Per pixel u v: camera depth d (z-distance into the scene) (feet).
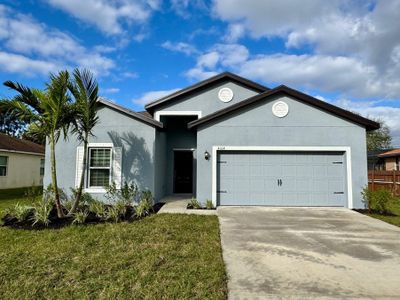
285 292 12.07
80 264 14.98
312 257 16.33
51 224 22.95
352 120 33.06
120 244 18.28
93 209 26.94
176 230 21.75
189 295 11.78
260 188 33.42
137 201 33.40
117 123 34.22
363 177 32.48
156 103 42.29
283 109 33.50
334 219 26.48
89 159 34.06
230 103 42.93
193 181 43.93
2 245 18.02
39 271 14.08
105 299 11.45
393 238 20.39
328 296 11.75
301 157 33.50
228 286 12.62
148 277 13.41
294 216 27.63
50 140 27.45
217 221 25.11
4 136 66.49
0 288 12.39
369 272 14.24
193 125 33.55
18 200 39.01
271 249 17.69
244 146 33.35
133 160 33.91
